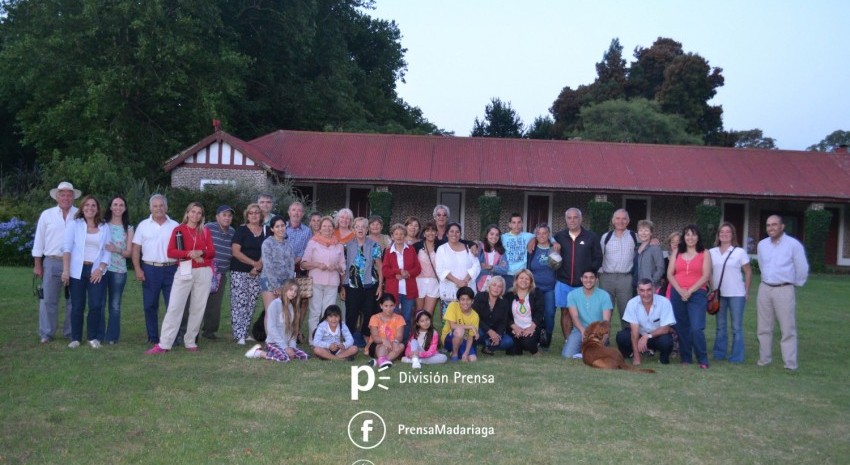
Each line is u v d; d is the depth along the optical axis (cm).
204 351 930
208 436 584
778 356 1068
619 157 3139
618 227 1044
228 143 2656
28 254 2070
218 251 1016
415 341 903
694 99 5303
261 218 1023
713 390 790
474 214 3020
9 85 3384
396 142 3170
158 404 666
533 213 3022
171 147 3145
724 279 1001
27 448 548
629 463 553
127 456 537
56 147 3397
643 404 718
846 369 960
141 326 1114
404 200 3025
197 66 3167
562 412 682
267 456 545
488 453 567
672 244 994
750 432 641
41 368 790
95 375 765
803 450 598
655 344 967
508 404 706
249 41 3803
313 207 2464
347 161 2973
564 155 3141
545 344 1041
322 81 4041
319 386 753
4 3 3183
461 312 948
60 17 2973
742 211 3067
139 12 2934
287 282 908
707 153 3206
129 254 971
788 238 958
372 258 998
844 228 3098
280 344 900
